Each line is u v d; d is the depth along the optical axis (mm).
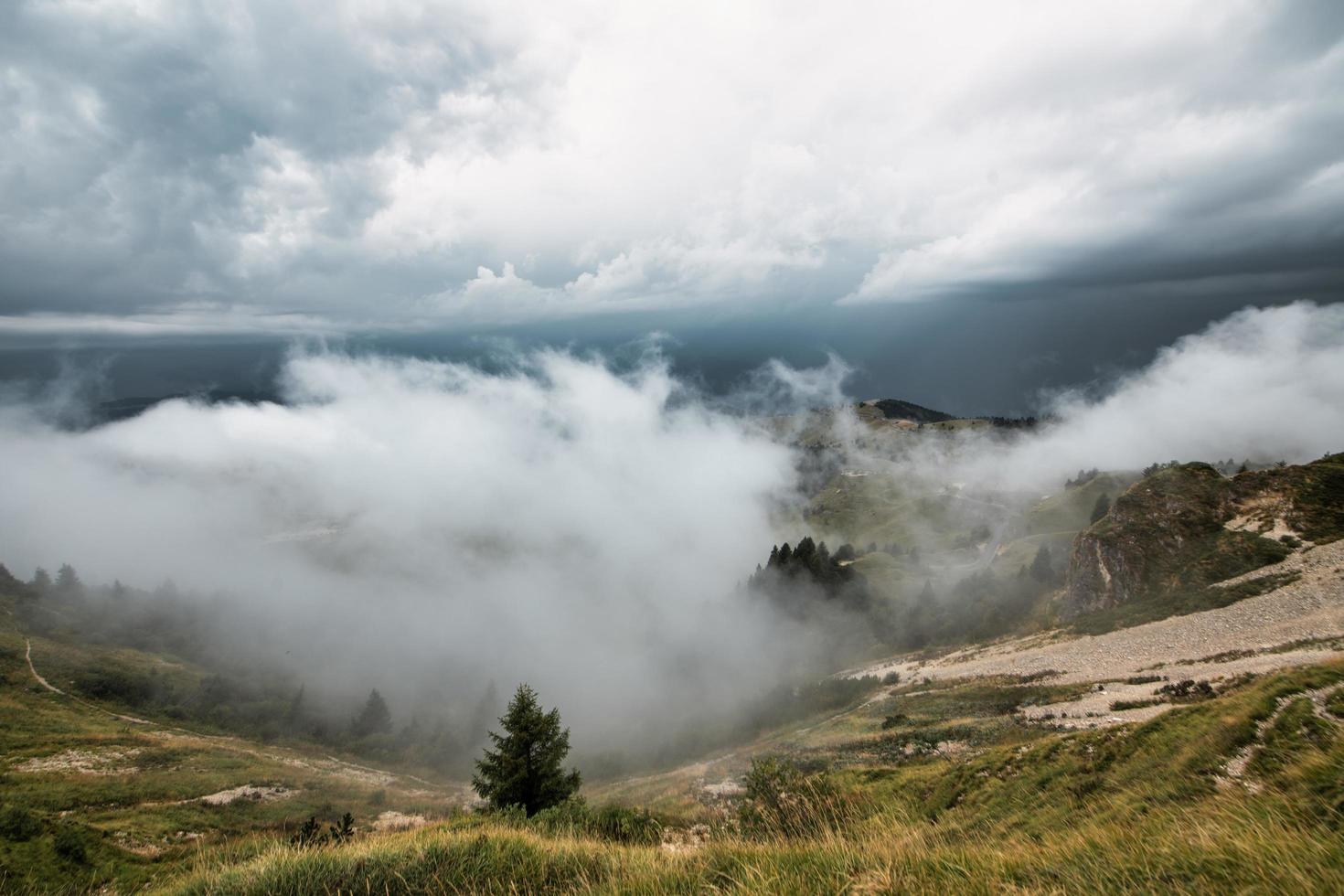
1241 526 69750
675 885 6109
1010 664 64812
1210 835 5840
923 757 34594
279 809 64062
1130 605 68375
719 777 47875
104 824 43844
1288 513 67750
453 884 6961
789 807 11008
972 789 22141
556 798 25891
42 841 19469
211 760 80938
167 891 7375
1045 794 18453
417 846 7816
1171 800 12719
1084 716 35219
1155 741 17672
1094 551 78125
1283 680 14555
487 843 7961
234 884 6949
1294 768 8945
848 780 30109
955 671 71938
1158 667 46906
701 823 15852
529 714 26750
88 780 62844
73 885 16734
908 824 7949
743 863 6090
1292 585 55000
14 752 71125
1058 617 83688
